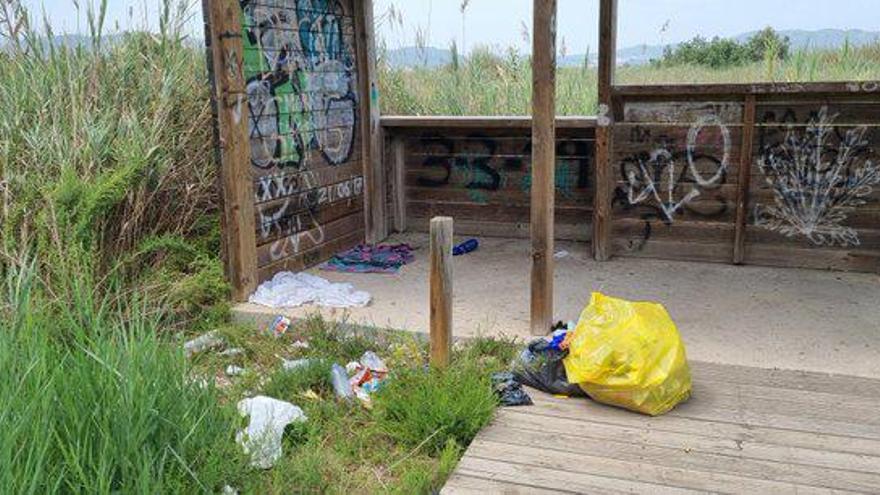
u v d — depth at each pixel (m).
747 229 6.08
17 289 3.71
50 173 5.15
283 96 5.61
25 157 5.20
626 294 5.35
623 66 9.02
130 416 2.63
